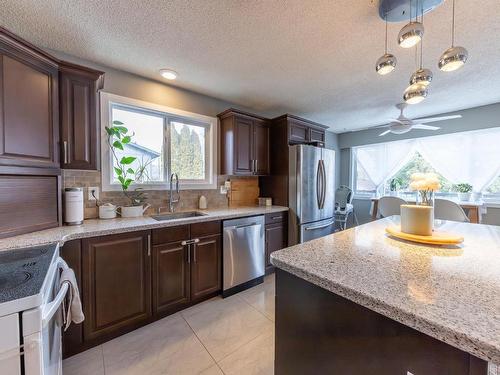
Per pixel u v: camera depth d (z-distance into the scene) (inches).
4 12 57.7
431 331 21.5
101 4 55.5
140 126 98.0
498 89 109.2
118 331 69.3
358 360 29.3
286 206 126.6
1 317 29.2
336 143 210.7
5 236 54.8
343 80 99.0
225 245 94.3
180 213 102.7
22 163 56.9
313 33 66.8
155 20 61.2
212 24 62.9
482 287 28.1
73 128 68.4
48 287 36.5
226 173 119.0
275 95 116.3
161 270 77.3
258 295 96.3
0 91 52.6
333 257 38.9
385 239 50.6
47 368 34.9
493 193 142.9
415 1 50.7
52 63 63.6
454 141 156.5
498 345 18.1
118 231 67.6
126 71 90.1
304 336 35.8
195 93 111.9
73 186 79.2
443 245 45.4
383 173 190.9
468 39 69.2
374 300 25.6
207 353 62.8
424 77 52.2
